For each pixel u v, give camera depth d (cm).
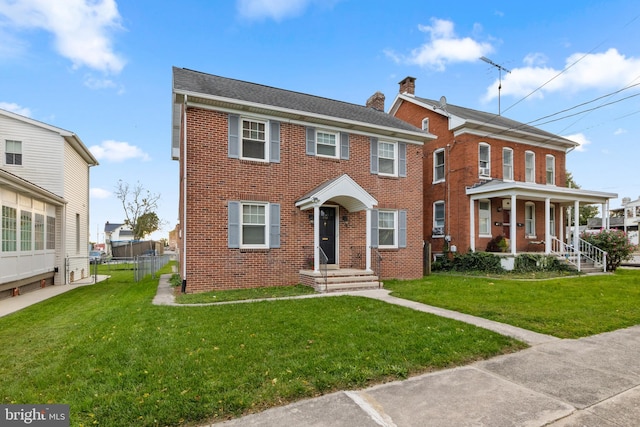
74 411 306
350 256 1252
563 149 1941
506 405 328
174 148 1711
